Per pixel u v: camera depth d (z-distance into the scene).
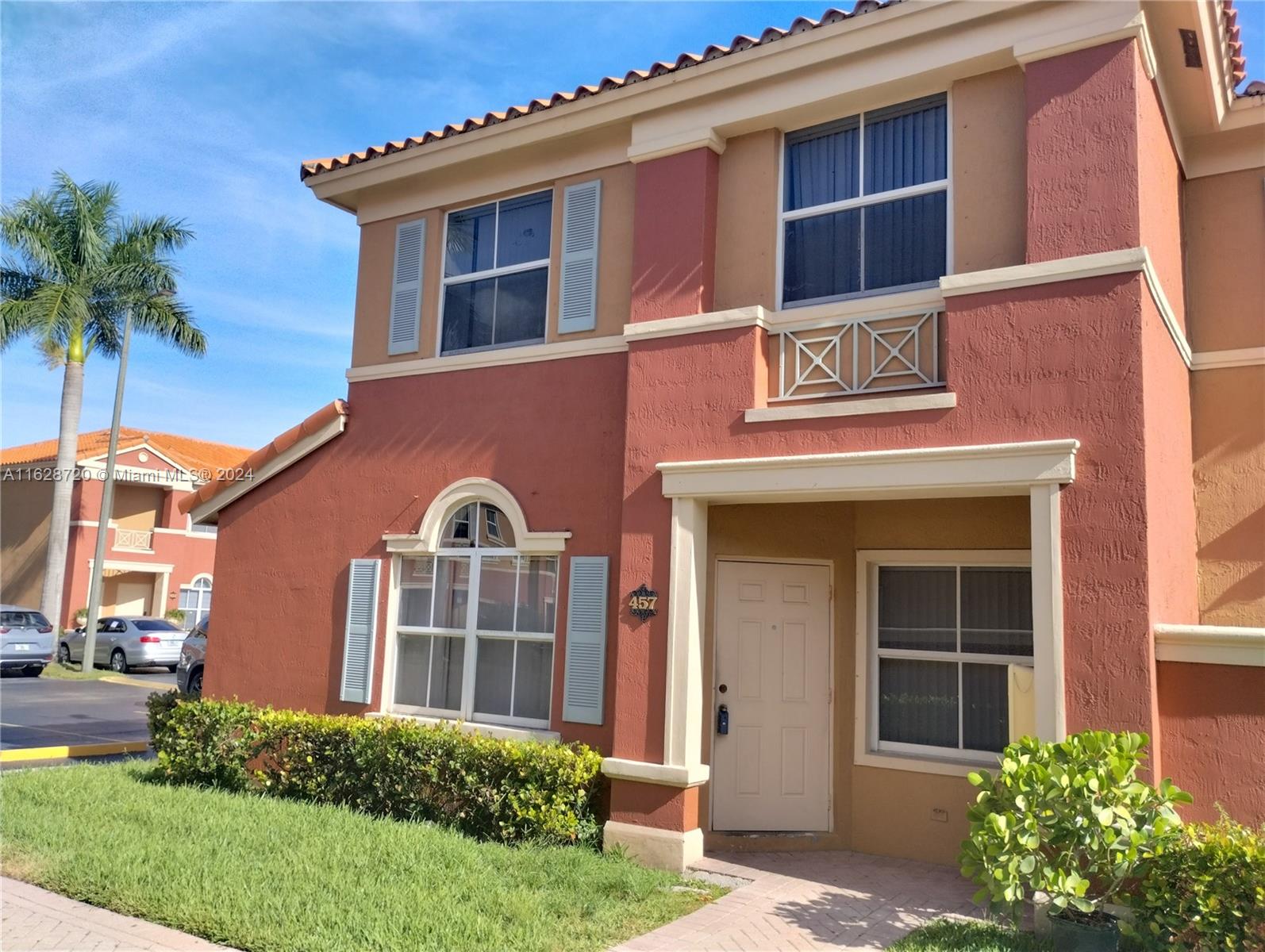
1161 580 6.38
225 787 9.43
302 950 5.31
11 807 8.25
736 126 8.16
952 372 6.79
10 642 23.81
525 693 8.74
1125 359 6.23
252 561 10.69
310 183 10.53
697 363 7.88
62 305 24.14
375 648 9.55
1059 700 6.08
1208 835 5.32
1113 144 6.53
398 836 7.46
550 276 9.17
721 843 7.98
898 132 7.77
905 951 5.51
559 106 8.71
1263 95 7.87
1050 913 5.45
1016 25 6.95
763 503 8.12
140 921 5.88
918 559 8.23
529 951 5.41
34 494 32.00
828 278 7.91
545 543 8.62
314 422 10.29
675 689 7.49
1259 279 7.98
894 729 8.29
